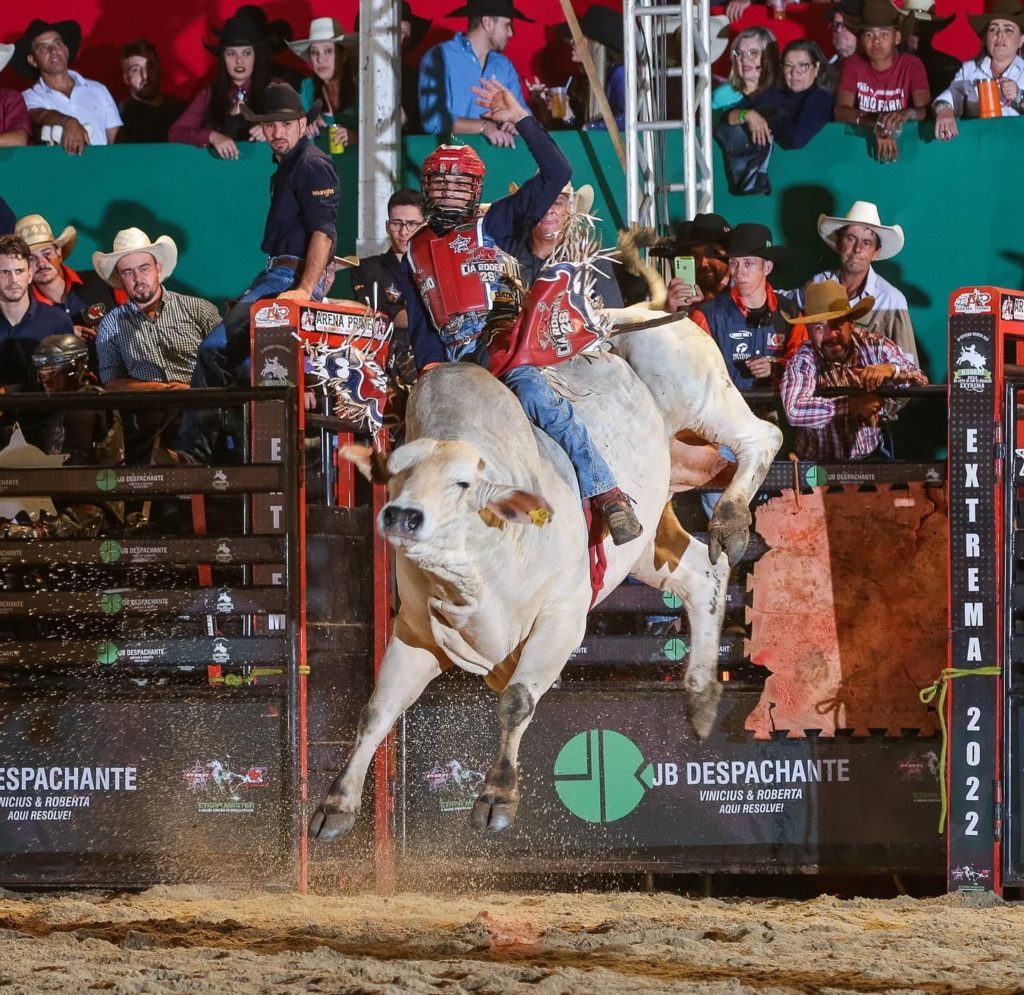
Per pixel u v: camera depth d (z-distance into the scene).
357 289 27.08
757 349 26.23
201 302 28.19
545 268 18.84
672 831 22.03
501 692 18.84
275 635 21.44
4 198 31.67
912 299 30.22
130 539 21.56
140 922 18.50
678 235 27.36
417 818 22.09
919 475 22.27
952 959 16.11
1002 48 31.22
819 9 34.56
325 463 22.55
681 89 31.67
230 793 21.44
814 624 22.23
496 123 30.86
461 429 16.86
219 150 31.34
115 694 21.66
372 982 14.45
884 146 30.11
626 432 19.67
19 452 23.91
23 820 21.69
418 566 16.52
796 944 17.02
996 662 21.50
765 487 22.39
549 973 14.91
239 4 35.75
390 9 29.97
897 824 22.09
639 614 23.14
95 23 36.00
